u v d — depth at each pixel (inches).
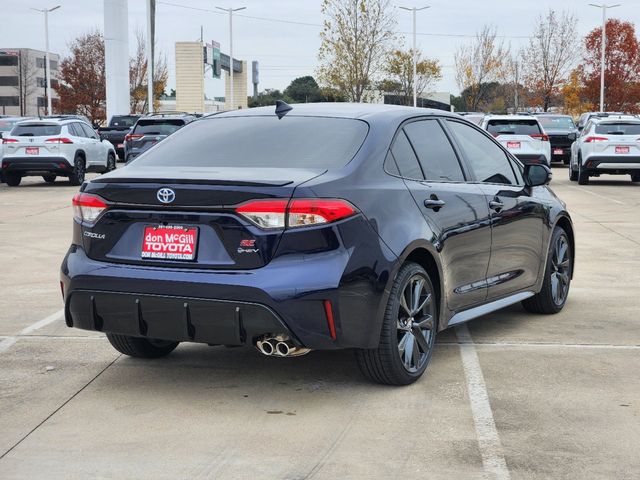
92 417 176.9
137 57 2832.2
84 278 184.7
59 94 2768.2
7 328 254.5
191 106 2357.3
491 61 2723.9
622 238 450.9
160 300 176.7
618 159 804.0
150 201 179.6
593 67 2313.0
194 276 173.9
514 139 812.0
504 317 269.0
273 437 164.9
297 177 176.9
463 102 2876.5
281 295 169.2
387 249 182.2
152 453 157.0
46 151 832.9
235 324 172.1
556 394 189.9
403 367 192.5
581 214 569.0
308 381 201.0
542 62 2477.9
